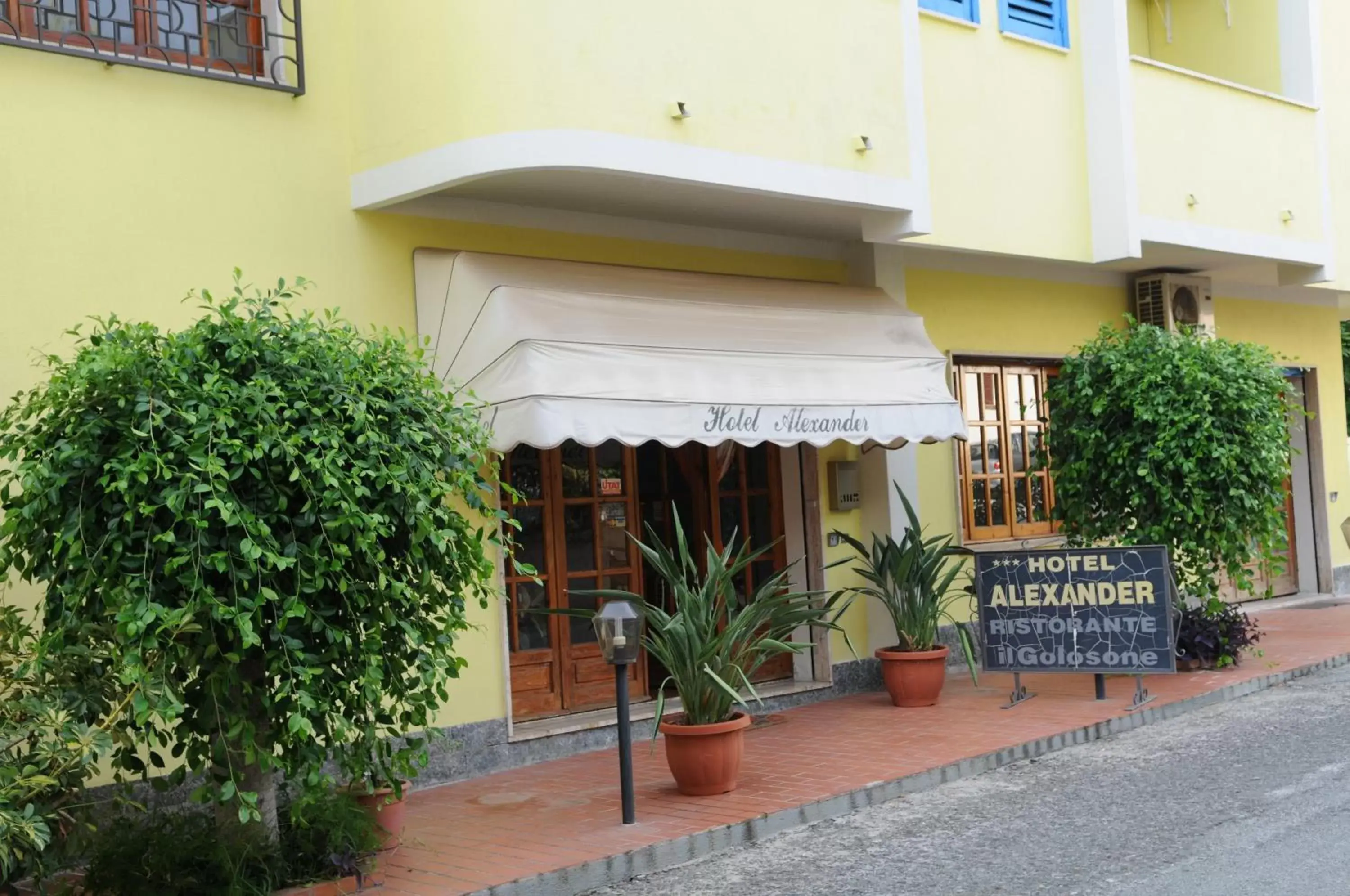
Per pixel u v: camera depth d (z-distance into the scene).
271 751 5.97
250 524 5.66
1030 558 10.52
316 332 6.48
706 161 9.20
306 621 5.82
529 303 8.98
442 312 9.13
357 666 6.10
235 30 8.86
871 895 6.22
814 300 11.01
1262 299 16.69
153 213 8.14
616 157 8.72
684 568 8.34
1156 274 14.77
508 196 9.47
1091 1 12.77
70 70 7.86
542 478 10.34
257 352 6.07
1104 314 14.65
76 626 5.83
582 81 8.64
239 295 7.31
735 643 8.46
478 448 6.86
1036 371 14.05
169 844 6.11
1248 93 14.08
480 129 8.53
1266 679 11.27
